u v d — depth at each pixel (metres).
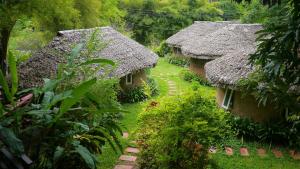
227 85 10.11
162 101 6.07
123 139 8.98
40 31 16.97
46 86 4.57
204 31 25.05
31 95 5.31
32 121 4.44
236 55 11.34
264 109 9.59
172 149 5.81
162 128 5.88
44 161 4.43
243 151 8.73
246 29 19.83
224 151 8.63
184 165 5.91
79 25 16.19
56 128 4.55
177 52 26.41
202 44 19.33
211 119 5.84
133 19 33.53
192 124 5.48
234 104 10.45
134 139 7.78
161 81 18.34
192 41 22.44
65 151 4.55
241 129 9.52
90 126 5.25
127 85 13.73
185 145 5.80
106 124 5.40
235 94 10.39
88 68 6.30
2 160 3.71
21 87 9.88
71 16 13.95
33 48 18.34
